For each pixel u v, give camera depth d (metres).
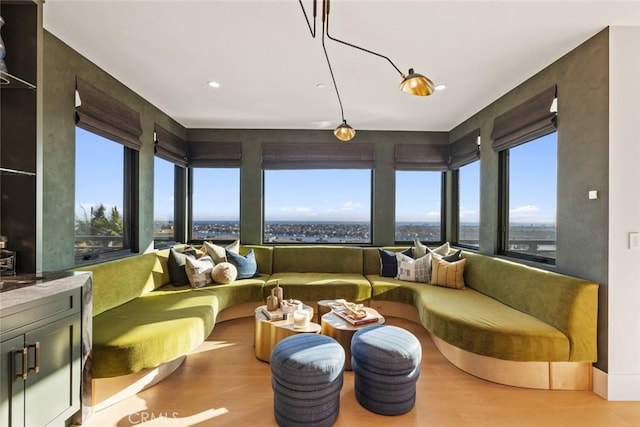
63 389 1.68
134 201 3.25
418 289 3.30
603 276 2.09
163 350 2.05
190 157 4.42
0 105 1.87
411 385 1.92
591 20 2.02
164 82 2.95
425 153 4.47
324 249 4.23
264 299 3.50
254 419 1.84
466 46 2.32
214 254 3.71
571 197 2.35
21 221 1.88
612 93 2.06
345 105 3.53
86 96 2.50
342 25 2.08
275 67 2.66
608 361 2.05
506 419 1.85
